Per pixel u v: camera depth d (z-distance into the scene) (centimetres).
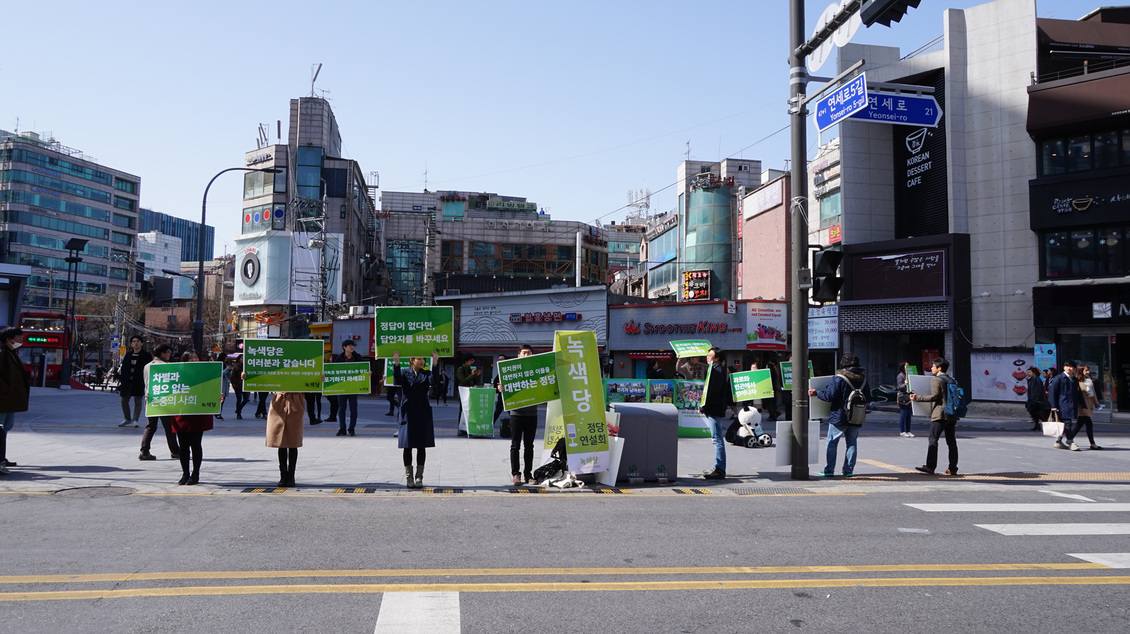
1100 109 2562
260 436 1467
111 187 10888
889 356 3122
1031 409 1947
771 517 759
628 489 940
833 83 1040
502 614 449
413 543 620
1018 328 2728
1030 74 2795
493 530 676
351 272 6669
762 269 3750
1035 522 747
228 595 473
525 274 8375
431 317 934
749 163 6475
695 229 5509
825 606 475
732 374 1459
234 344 6706
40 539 607
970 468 1184
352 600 469
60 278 10000
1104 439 1755
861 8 873
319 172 6419
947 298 2817
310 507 761
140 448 1213
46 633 402
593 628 428
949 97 2917
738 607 471
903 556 605
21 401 912
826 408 1118
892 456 1343
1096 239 2608
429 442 909
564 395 963
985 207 2841
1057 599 496
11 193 9538
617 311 3500
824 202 3816
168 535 627
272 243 6156
